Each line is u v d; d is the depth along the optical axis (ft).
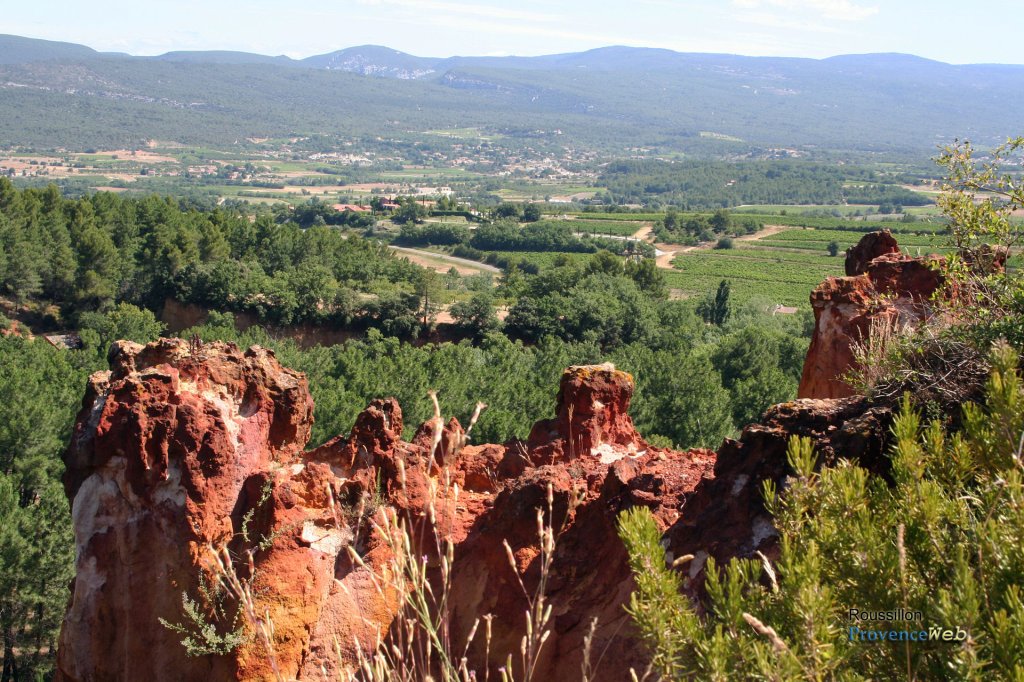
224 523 47.75
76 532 48.55
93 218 461.78
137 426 46.98
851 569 29.37
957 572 26.50
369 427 51.85
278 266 482.28
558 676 45.44
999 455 31.37
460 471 56.75
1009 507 29.35
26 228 421.18
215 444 47.65
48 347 295.07
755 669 26.91
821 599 26.78
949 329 47.34
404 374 229.66
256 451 49.78
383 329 399.24
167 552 47.14
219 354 51.24
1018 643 24.76
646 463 53.62
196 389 49.29
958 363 44.16
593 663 43.91
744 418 224.53
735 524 41.24
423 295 402.31
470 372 250.57
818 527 30.73
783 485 40.68
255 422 50.01
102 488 48.24
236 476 48.52
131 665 47.16
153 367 50.06
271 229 502.79
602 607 45.73
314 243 496.64
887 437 40.68
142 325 367.45
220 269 414.82
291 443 51.90
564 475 50.80
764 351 280.92
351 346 334.85
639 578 29.66
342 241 544.21
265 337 338.75
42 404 189.16
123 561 47.47
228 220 515.09
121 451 47.70
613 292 430.20
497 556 48.80
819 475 33.53
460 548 50.37
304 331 403.34
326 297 405.59
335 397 191.83
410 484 50.80
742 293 569.64
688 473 49.57
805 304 536.83
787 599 28.14
